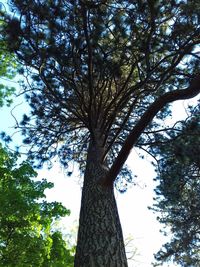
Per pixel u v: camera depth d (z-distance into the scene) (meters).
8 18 7.35
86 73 7.80
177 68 9.00
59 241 13.18
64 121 9.29
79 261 5.60
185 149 8.02
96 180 6.68
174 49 8.02
